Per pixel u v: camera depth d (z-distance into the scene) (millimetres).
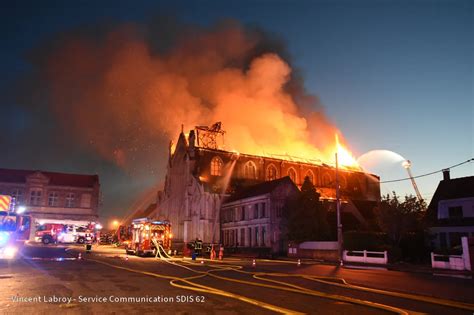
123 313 9898
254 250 50500
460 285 17250
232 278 18359
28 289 13531
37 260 26562
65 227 60156
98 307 10594
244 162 70750
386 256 32531
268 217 49500
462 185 43625
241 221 55875
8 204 24797
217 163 69438
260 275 20266
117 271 20766
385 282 18172
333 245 38750
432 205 44969
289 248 44594
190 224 65312
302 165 75312
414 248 35844
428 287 16438
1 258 26875
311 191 45406
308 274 21844
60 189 73000
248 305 11164
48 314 9648
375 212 39531
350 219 51094
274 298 12570
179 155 76000
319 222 44156
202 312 10141
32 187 71250
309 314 10156
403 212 36750
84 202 73938
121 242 59562
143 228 37656
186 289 14133
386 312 10625
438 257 28797
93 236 66312
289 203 48781
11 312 9820
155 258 35031
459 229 39438
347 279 19203
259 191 54500
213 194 62281
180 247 63250
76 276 17844
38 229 58688
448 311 11062
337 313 10367
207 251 45156
